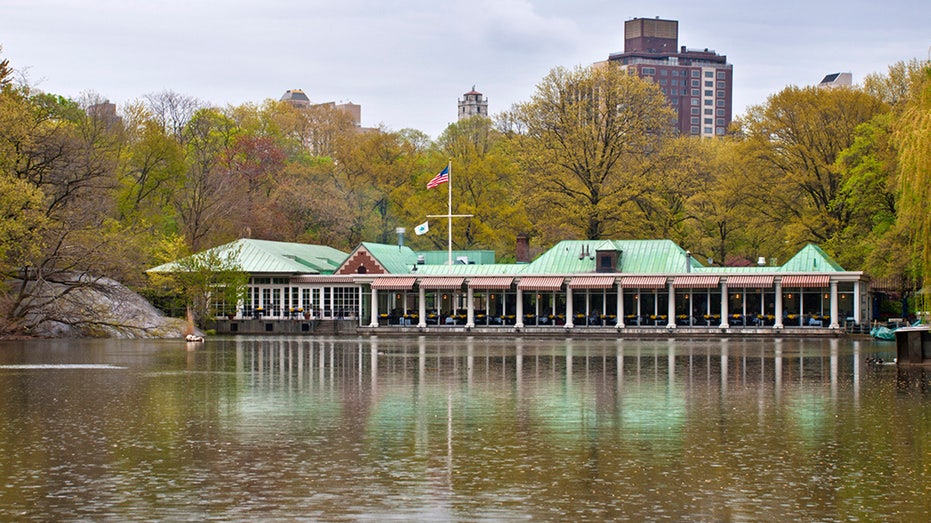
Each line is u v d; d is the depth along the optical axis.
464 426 28.77
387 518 19.36
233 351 60.97
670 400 34.47
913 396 35.53
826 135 93.94
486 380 41.38
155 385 39.19
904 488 21.53
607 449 25.39
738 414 31.08
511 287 90.81
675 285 85.88
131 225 93.25
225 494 21.05
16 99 77.88
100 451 25.17
